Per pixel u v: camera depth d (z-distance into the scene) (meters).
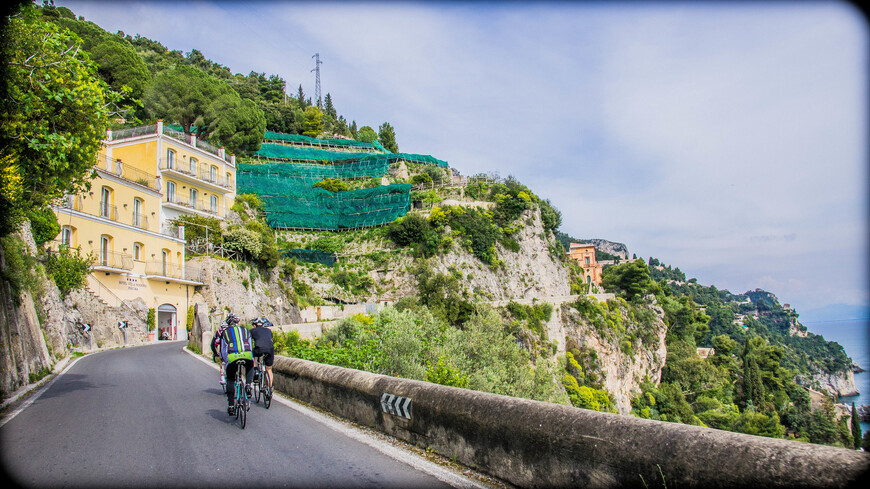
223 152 50.09
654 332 82.75
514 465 4.85
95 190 30.75
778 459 2.97
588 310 71.06
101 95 10.74
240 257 45.44
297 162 93.38
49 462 6.07
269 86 141.50
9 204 10.08
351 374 8.55
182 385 12.88
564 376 57.97
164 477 5.44
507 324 59.84
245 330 8.45
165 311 36.09
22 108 9.83
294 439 7.07
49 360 16.58
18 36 9.37
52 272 24.66
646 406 69.31
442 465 5.64
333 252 71.50
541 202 98.19
